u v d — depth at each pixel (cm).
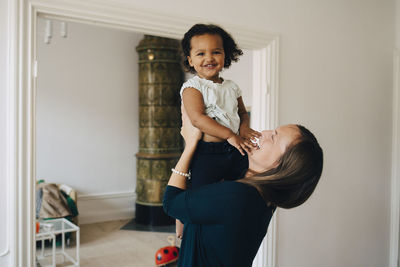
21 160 206
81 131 589
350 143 347
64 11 219
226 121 131
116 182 619
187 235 119
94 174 600
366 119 357
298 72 314
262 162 121
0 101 203
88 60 591
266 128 296
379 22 364
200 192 113
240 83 497
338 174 341
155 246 484
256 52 305
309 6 319
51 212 478
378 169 368
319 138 327
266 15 296
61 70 571
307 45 319
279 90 303
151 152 584
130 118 629
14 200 204
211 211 110
